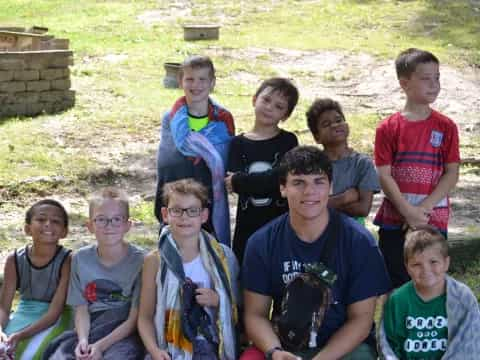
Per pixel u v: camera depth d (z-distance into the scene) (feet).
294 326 13.53
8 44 37.22
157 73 41.86
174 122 15.97
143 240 21.21
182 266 14.21
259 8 58.13
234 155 15.72
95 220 14.51
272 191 15.31
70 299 14.71
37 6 59.62
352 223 13.98
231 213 23.68
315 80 41.19
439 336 13.84
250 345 14.71
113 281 14.66
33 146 29.43
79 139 30.66
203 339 14.06
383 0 59.16
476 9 56.39
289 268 13.93
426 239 13.67
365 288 13.79
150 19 55.47
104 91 37.88
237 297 14.55
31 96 34.01
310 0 60.23
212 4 59.52
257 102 15.74
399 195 15.57
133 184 26.68
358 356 13.82
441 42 48.39
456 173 15.78
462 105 37.22
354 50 46.16
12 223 23.27
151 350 13.98
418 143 15.62
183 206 14.12
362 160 15.62
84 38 49.52
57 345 14.44
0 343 14.49
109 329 14.48
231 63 43.75
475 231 21.97
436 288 13.80
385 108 36.63
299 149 13.84
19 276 15.28
